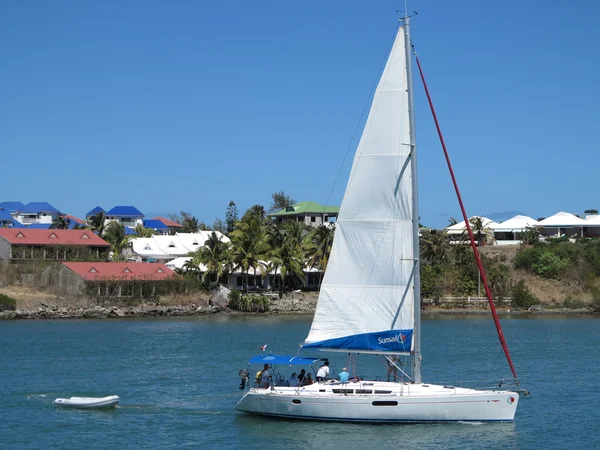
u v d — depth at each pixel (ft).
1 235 625.00
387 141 179.01
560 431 181.88
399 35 178.09
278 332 430.61
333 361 303.68
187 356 319.06
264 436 174.19
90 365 290.56
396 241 178.91
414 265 177.78
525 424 187.93
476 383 252.21
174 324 484.74
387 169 179.11
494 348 358.43
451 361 309.01
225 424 188.03
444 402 176.14
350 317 180.86
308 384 190.70
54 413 202.49
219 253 629.10
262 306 588.91
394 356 183.93
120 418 196.75
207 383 249.55
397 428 176.14
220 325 479.41
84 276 558.56
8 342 369.09
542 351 346.54
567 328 475.72
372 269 180.14
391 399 176.04
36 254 629.92
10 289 569.23
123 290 569.64
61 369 279.69
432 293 624.59
